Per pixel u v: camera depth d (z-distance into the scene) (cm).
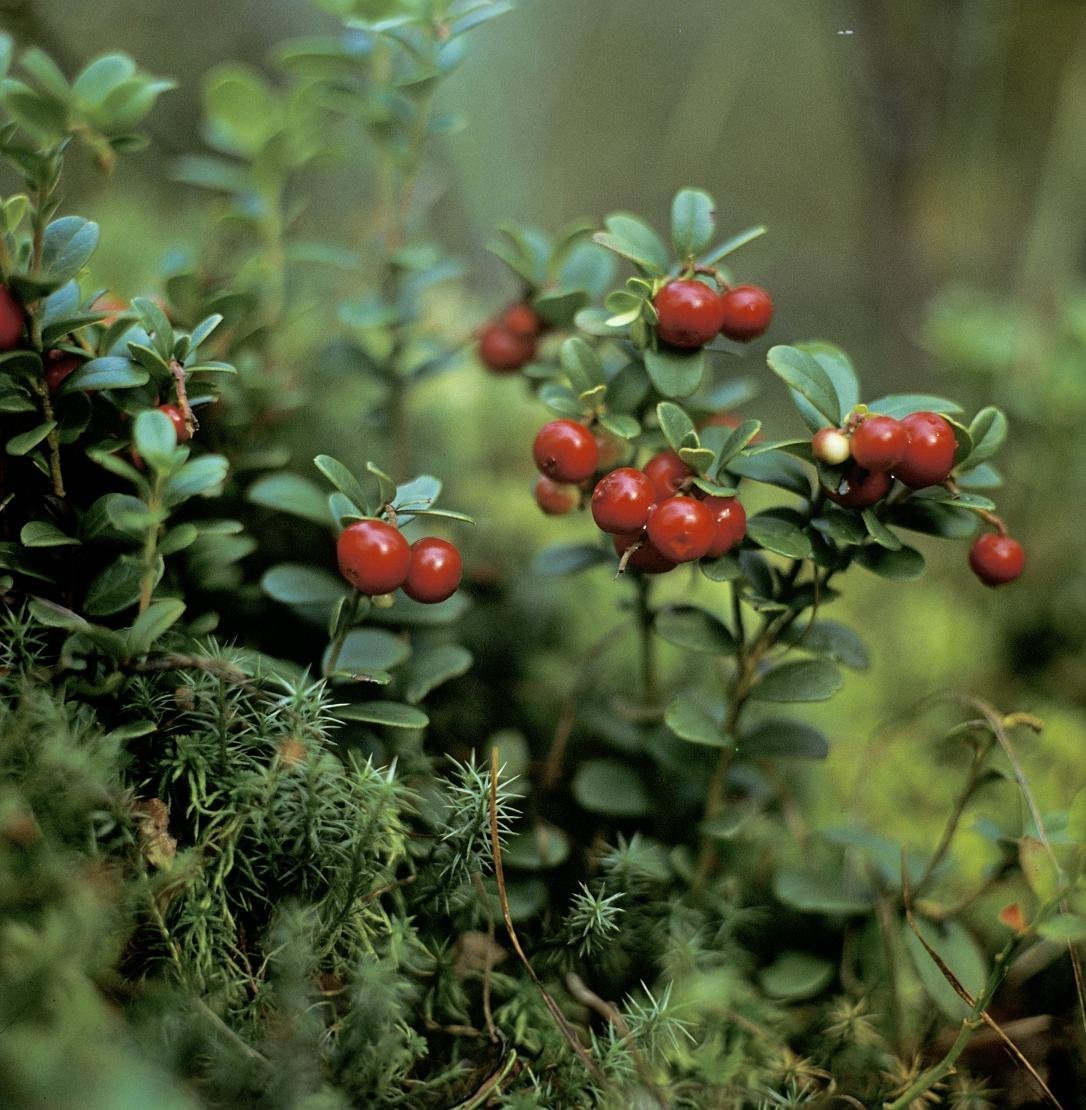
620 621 27
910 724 27
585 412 17
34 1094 13
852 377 17
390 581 15
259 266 23
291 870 16
